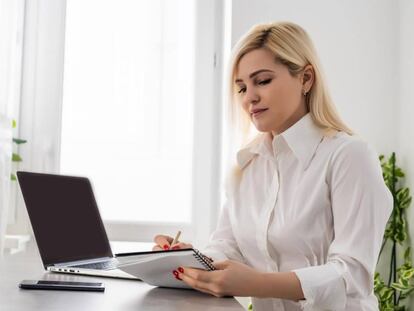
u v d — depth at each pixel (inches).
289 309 50.3
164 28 91.6
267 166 54.0
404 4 83.7
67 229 54.2
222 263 41.0
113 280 47.3
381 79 86.5
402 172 82.9
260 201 53.1
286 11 87.5
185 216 90.7
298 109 51.8
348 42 87.0
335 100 86.8
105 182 91.0
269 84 48.4
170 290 43.7
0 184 79.0
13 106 84.4
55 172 90.6
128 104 91.4
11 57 81.5
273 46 48.1
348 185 45.5
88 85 91.7
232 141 56.5
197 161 90.0
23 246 82.7
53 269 49.6
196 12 91.0
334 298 41.1
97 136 91.4
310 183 48.8
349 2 87.2
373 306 46.8
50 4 91.7
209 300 39.9
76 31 92.2
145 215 91.0
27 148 91.3
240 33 87.4
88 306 36.2
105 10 92.0
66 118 91.6
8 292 39.7
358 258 42.4
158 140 91.0
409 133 80.6
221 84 90.7
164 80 91.4
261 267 52.2
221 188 90.0
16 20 83.0
